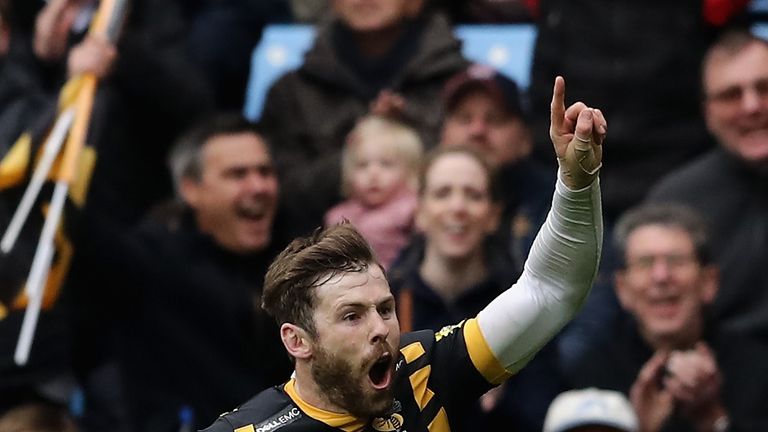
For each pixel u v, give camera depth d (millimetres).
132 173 26031
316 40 28188
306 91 27859
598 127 14406
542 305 15062
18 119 26016
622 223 23891
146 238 24000
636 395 22594
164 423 23547
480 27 30312
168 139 26656
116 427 23531
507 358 15320
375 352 14445
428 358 15352
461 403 15406
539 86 27891
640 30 27594
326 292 14492
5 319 22875
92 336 23672
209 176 24672
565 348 23922
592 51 27734
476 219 23281
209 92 27719
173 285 23828
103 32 25047
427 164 23703
